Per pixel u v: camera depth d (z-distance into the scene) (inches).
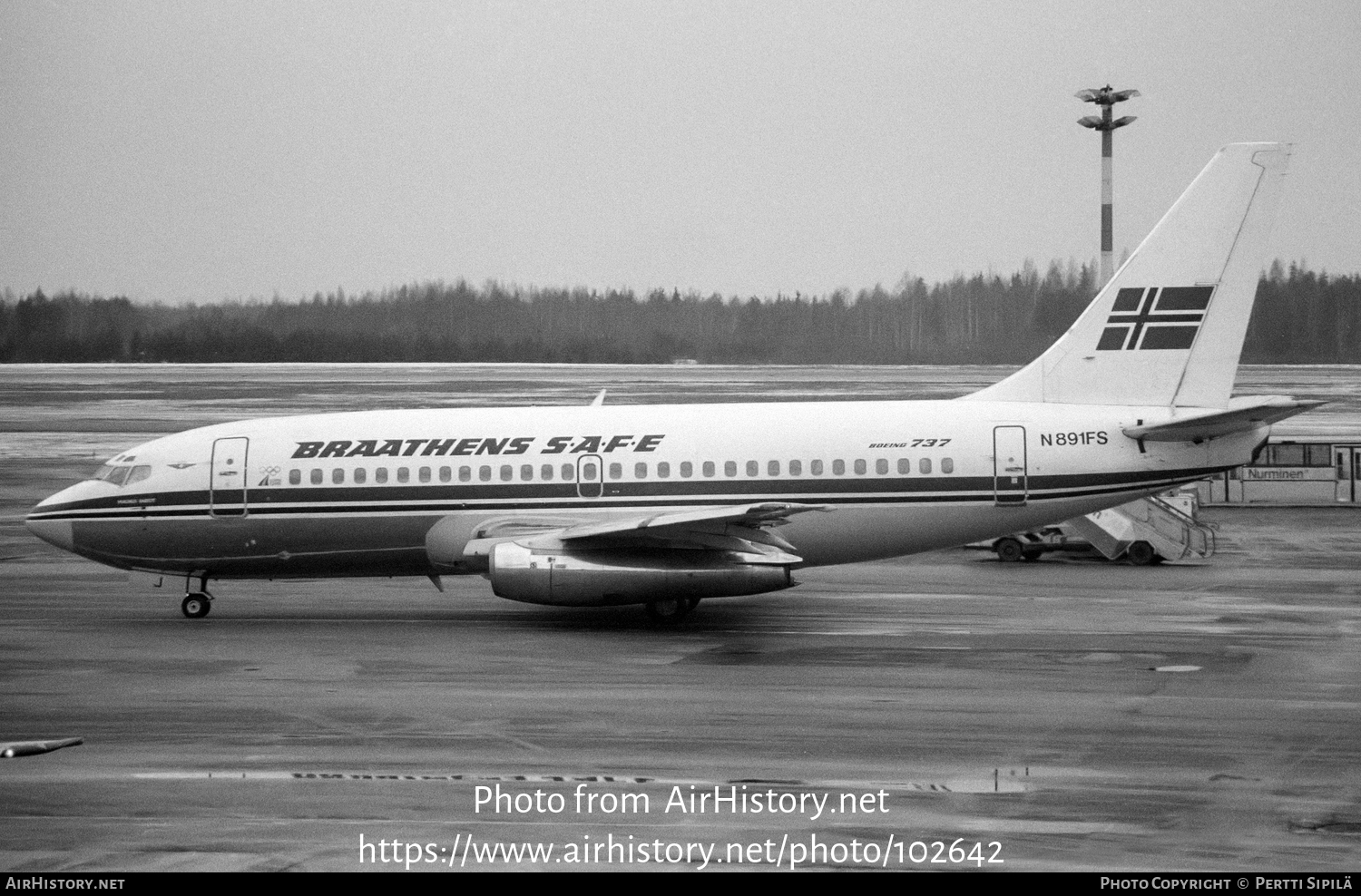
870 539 2491.4
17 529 3890.3
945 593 2726.4
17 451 5940.0
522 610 2546.8
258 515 2522.1
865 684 1863.9
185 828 1284.4
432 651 2127.2
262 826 1289.4
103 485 2556.6
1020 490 2463.1
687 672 1952.5
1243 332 2504.9
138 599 2709.2
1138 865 1184.2
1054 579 2930.6
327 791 1390.3
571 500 2496.3
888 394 7829.7
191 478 2529.5
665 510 2481.5
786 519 2278.5
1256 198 2486.5
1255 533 3764.8
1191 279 2504.9
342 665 2020.2
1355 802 1341.0
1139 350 2522.1
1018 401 2549.2
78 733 1620.3
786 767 1464.1
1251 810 1317.7
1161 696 1780.3
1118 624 2343.8
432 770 1460.4
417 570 2586.1
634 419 2554.1
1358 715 1679.4
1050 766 1461.6
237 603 2652.6
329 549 2536.9
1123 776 1425.9
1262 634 2235.5
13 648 2175.2
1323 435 5797.2
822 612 2502.5
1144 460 2475.4
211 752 1531.7
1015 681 1877.5
